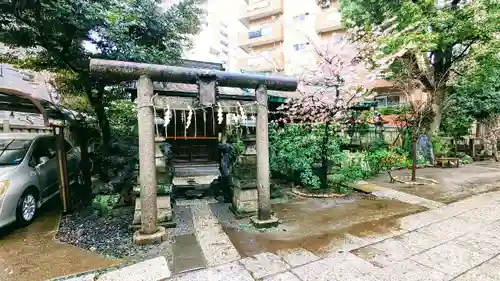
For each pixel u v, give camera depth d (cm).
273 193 607
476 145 1223
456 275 272
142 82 355
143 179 366
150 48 566
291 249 343
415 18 756
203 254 333
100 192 550
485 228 395
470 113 1170
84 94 758
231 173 557
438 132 1110
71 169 634
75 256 333
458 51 977
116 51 514
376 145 977
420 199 566
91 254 339
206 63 910
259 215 432
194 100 406
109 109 802
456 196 583
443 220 435
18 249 357
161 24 578
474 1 778
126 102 804
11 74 875
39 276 287
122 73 345
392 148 1006
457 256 312
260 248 347
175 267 301
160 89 538
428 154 1025
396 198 581
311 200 584
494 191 620
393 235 381
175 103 393
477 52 844
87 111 829
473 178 775
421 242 354
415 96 1184
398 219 448
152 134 366
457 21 785
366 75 686
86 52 532
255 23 2203
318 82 714
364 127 952
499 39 809
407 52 853
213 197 627
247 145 495
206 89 385
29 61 632
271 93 719
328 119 625
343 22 1023
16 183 427
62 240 387
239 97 552
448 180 750
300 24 1864
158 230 384
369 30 755
